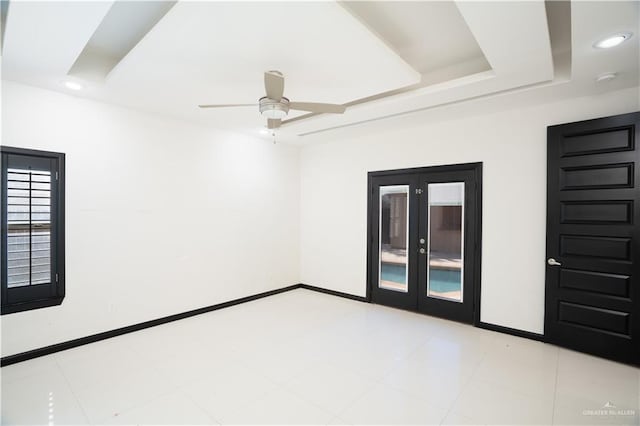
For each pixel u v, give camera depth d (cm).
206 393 242
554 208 322
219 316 416
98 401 231
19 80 281
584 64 243
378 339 343
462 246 393
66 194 312
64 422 209
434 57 289
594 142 299
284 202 544
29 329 292
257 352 312
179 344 328
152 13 227
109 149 341
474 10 180
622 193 285
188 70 260
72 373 268
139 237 364
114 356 299
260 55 235
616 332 287
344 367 283
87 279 326
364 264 486
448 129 400
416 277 433
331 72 264
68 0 174
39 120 296
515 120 352
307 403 231
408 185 439
